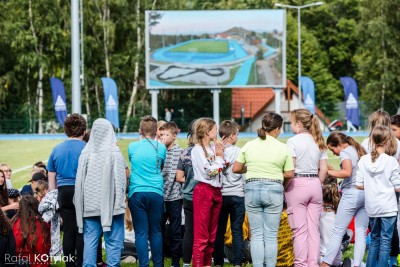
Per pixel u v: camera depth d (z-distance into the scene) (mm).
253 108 80688
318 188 13273
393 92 80000
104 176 12688
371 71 82375
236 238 13820
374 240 13234
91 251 12781
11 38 72188
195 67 61781
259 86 62062
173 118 75000
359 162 13297
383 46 79562
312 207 13320
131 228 15477
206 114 79125
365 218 13680
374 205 13047
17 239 13594
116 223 12859
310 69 92438
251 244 12961
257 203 12906
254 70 62031
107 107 57000
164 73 61781
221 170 13125
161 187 13320
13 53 75000
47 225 13914
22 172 33625
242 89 81750
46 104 75812
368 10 80688
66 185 13117
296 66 92438
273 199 12852
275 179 12922
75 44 31906
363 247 13633
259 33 61781
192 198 13633
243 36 61750
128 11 77500
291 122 13562
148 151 13273
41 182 16438
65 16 74500
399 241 14188
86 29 76500
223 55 61781
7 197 15859
